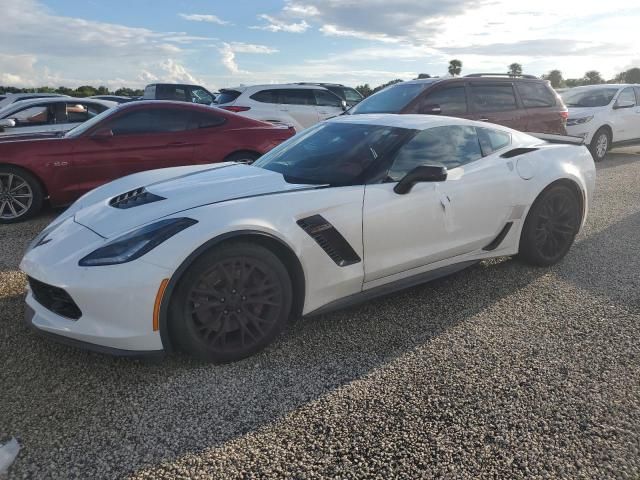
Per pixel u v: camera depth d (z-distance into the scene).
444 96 6.98
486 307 3.34
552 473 1.89
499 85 7.48
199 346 2.54
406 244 3.18
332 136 3.60
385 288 3.17
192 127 6.20
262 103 10.25
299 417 2.22
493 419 2.19
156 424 2.18
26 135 5.92
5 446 2.02
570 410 2.25
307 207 2.80
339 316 3.23
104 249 2.46
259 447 2.04
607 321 3.11
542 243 3.97
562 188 3.97
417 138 3.37
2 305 3.29
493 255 3.77
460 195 3.39
